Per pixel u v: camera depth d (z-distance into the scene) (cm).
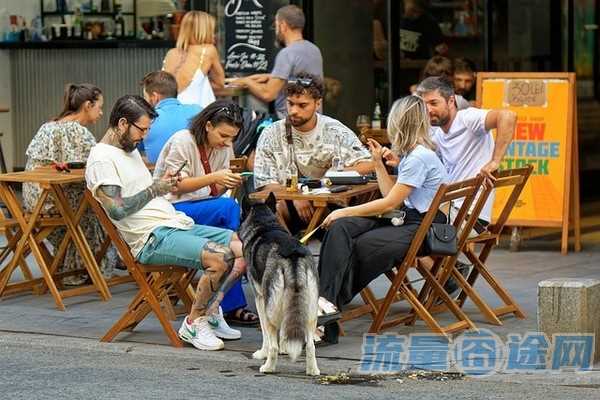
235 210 1337
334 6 1939
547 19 2047
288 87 1355
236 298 1330
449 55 1988
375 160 1288
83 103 1524
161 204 1267
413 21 1970
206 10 1903
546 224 1689
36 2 2112
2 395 1074
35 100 2130
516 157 1703
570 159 1686
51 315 1390
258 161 1379
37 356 1223
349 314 1292
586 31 2153
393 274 1297
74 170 1470
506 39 2008
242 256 1234
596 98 2195
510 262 1634
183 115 1464
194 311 1244
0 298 1476
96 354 1230
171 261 1235
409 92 1975
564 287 1148
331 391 1083
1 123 2136
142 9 2048
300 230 1370
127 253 1253
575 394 1076
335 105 1962
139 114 1243
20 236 1491
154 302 1253
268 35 1866
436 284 1282
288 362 1183
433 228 1245
